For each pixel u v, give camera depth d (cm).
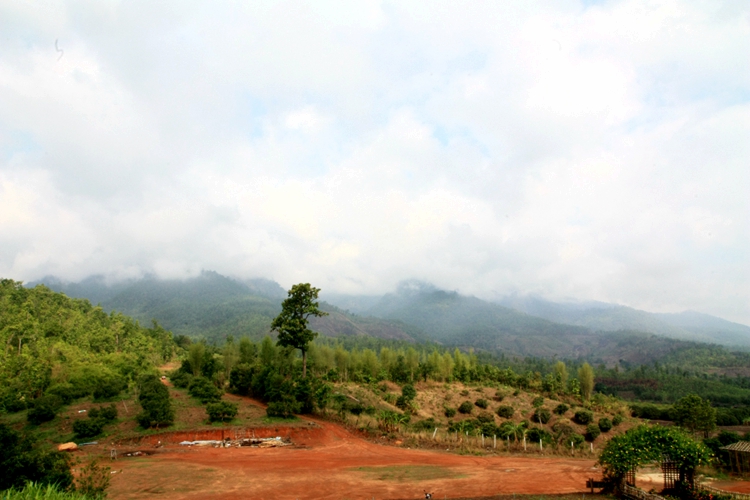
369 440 3956
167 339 12025
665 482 2170
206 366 6184
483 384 8369
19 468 1450
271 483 2295
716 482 2750
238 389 5525
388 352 9344
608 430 6059
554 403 7012
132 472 2436
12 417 3881
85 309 11238
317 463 2878
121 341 9262
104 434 3434
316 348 8775
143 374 4975
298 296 5278
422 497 2102
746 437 4153
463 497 2092
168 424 3678
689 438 2081
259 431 3700
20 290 10212
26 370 4828
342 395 5406
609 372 17775
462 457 3453
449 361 8662
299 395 4600
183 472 2464
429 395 7050
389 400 6369
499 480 2544
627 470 2125
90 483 1644
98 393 4444
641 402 12694
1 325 7569
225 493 2081
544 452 4038
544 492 2250
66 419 3741
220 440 3541
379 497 2081
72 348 6531
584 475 2781
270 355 7075
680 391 13638
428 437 4112
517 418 6350
